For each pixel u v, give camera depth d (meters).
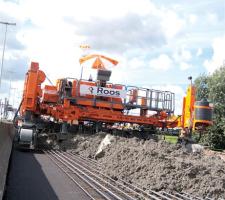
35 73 33.50
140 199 17.44
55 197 17.06
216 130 53.41
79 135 34.22
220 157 28.39
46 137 34.28
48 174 22.34
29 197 16.75
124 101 35.06
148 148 25.38
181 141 32.06
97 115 34.28
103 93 34.81
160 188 18.92
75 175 22.61
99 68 35.47
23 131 32.34
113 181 21.23
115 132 35.66
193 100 32.41
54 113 33.97
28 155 29.97
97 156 29.48
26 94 33.22
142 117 34.81
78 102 34.50
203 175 19.31
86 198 17.23
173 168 20.25
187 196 17.80
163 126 35.09
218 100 61.41
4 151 19.23
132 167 22.59
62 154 31.61
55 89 34.62
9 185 18.73
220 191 17.83
